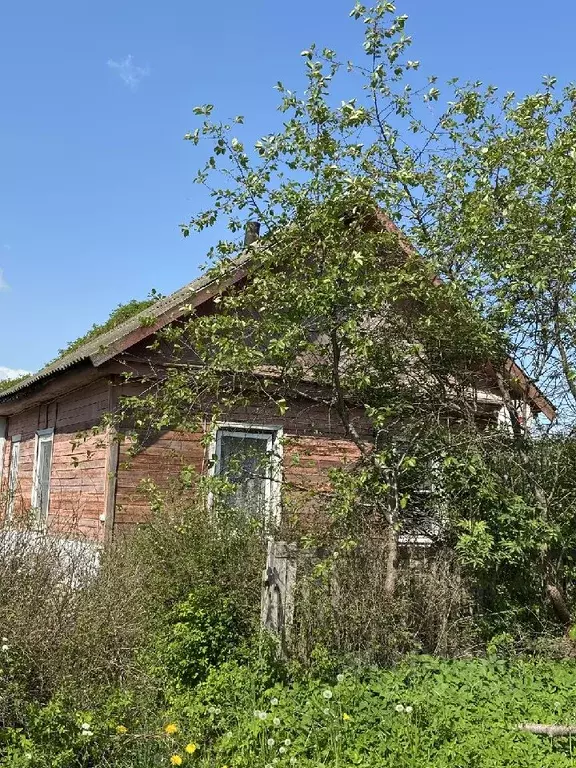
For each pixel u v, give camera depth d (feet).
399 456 23.44
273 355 21.34
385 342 24.36
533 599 24.91
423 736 15.94
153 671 19.02
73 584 18.88
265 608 20.67
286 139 22.03
